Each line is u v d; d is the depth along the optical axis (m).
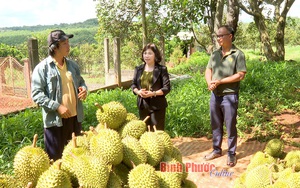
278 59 18.19
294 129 7.06
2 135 5.83
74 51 23.86
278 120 7.79
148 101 4.74
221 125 5.41
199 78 11.62
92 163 1.95
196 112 7.57
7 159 5.15
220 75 4.95
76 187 1.98
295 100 9.45
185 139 6.77
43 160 2.02
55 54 3.71
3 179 1.84
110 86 10.34
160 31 16.98
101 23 19.36
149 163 2.29
